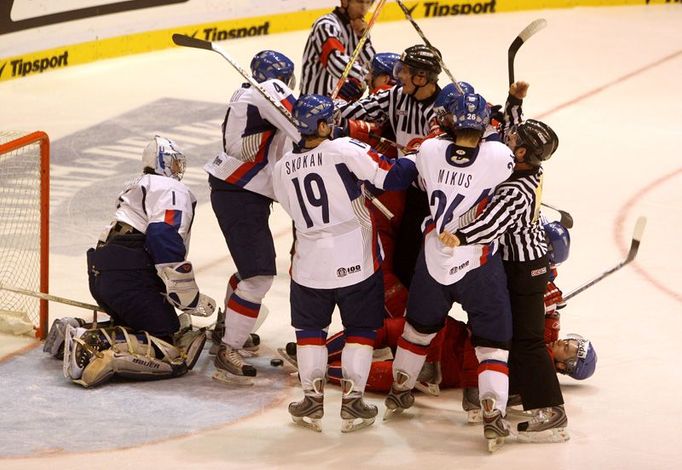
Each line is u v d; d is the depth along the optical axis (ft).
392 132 65.00
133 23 144.56
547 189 101.09
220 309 68.44
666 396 61.00
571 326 71.15
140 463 52.24
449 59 146.10
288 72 64.49
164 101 127.75
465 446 55.01
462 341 61.62
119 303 63.05
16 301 72.95
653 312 73.56
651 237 88.69
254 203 62.64
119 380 62.28
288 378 63.52
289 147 63.82
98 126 117.80
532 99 130.31
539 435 55.26
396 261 64.03
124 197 63.98
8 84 131.95
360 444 54.95
